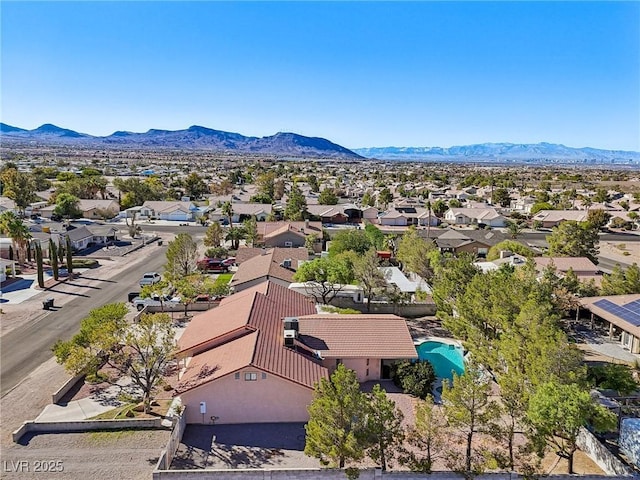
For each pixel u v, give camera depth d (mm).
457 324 39281
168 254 60000
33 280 64812
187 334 39094
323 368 33719
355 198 169375
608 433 30578
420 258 60688
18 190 118188
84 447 28328
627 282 50625
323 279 51812
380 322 39312
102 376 36844
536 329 30922
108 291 60531
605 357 42906
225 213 112312
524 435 28156
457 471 24812
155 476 24438
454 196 175375
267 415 31297
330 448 23625
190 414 30969
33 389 35312
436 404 33844
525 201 152250
